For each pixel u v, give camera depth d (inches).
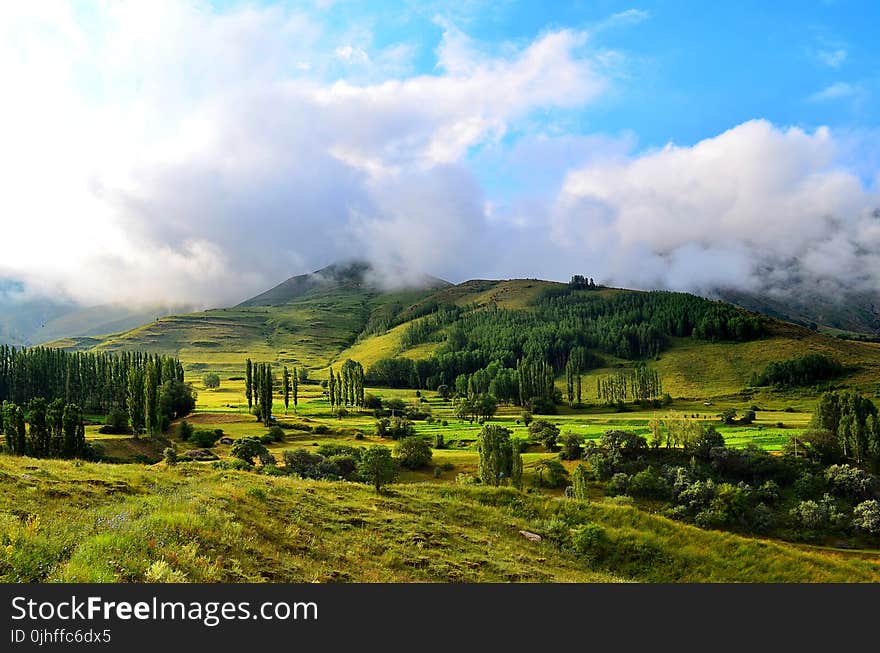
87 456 3693.4
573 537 1443.2
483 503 1729.8
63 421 3555.6
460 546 1210.0
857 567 1507.1
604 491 3794.3
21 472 1162.0
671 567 1355.8
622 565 1360.7
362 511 1326.3
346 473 3713.1
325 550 969.5
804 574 1342.3
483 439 3777.1
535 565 1196.5
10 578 589.6
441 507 1544.0
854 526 3284.9
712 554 1437.0
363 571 910.4
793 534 3292.3
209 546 781.3
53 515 926.4
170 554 690.8
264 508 1125.7
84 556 652.1
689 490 3513.8
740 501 3393.2
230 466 3440.0
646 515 1663.4
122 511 927.0
